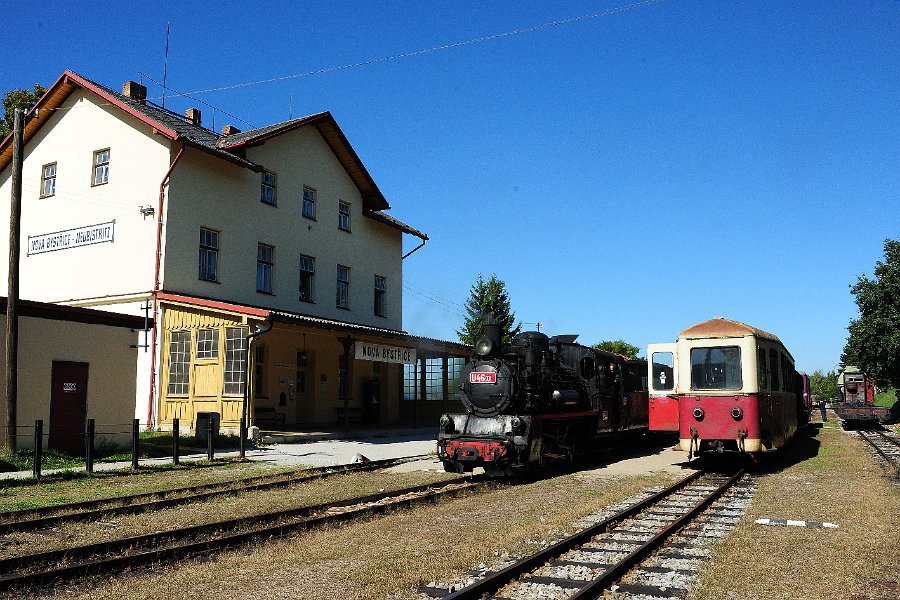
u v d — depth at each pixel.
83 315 16.38
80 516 9.10
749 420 14.34
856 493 11.33
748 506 10.29
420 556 7.10
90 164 22.91
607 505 10.35
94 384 16.53
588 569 6.62
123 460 15.38
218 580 6.31
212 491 11.48
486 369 14.15
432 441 21.97
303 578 6.36
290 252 25.23
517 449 13.28
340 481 13.04
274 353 23.83
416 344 25.41
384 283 30.62
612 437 18.84
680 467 15.71
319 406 25.59
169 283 20.75
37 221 24.05
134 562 6.86
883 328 33.16
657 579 6.34
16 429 14.41
